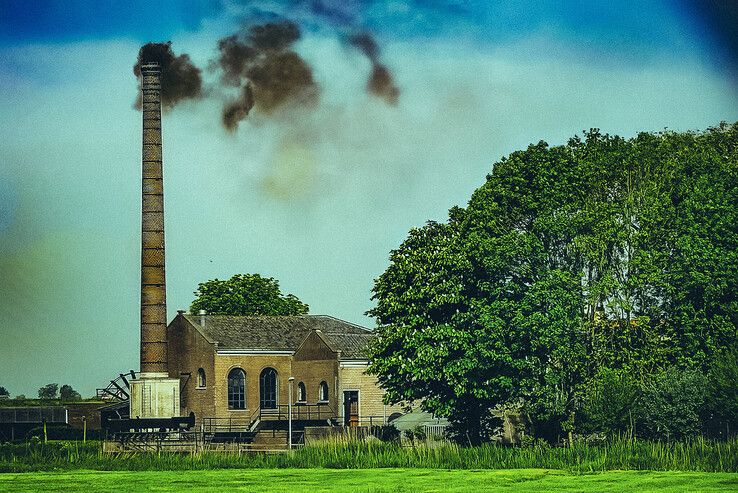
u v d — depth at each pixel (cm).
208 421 11138
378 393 10969
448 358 7969
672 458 6675
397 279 8350
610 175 8544
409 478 6569
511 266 7856
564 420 7812
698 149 8981
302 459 7544
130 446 9481
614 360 7962
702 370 7819
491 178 8456
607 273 8019
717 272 7844
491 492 5825
